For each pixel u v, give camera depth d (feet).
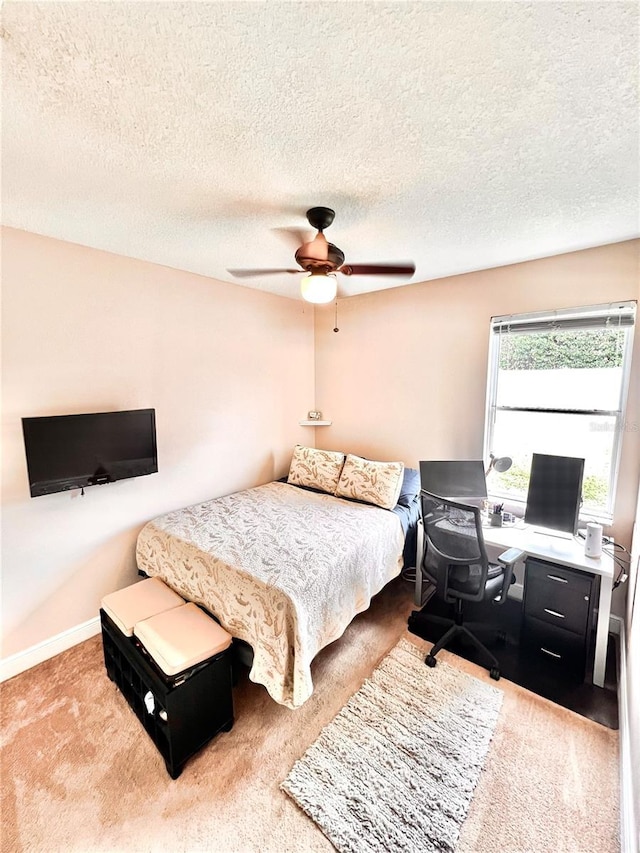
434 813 4.50
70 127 3.86
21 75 3.16
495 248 7.69
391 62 3.08
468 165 4.65
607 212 6.01
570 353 8.26
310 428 13.29
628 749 4.83
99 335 7.64
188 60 3.05
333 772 4.99
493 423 9.51
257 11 2.65
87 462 7.29
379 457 11.85
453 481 8.99
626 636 6.97
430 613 8.52
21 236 6.51
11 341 6.50
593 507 8.17
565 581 6.90
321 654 7.27
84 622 7.77
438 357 10.24
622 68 3.09
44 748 5.41
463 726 5.69
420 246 7.55
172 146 4.22
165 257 8.07
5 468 6.56
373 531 8.07
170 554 7.47
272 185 5.11
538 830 4.34
